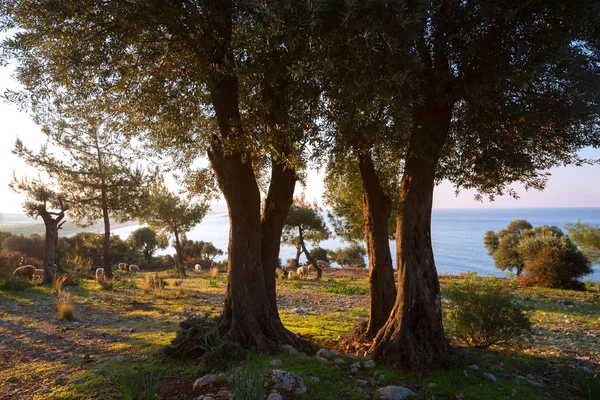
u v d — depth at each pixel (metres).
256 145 6.46
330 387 4.75
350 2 4.35
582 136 6.31
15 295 14.77
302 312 13.10
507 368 6.40
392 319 6.20
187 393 4.64
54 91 7.23
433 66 6.14
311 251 50.88
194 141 8.41
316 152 5.80
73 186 23.02
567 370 6.82
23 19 6.49
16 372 5.79
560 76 5.46
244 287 6.53
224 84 6.64
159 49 6.64
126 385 4.57
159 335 8.41
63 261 28.72
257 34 5.33
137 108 7.79
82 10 5.95
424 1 4.94
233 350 5.68
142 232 54.00
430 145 6.12
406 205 6.27
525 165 6.52
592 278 48.09
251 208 6.72
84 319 10.52
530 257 26.42
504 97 5.88
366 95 5.00
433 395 4.74
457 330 7.99
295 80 5.87
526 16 5.43
